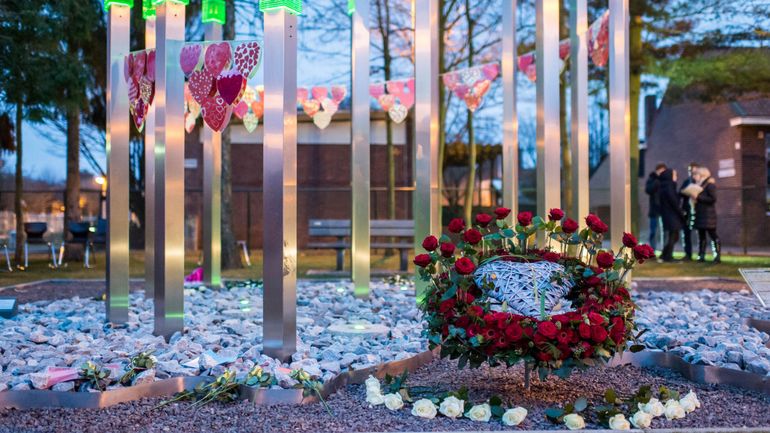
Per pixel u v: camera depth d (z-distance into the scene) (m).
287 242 3.93
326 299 6.84
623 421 2.76
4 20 10.67
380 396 3.18
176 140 4.65
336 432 2.80
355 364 3.77
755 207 21.56
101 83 14.15
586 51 6.36
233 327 5.06
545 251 3.38
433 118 5.77
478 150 22.47
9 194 18.22
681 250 17.50
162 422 2.96
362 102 6.78
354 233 6.90
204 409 3.14
